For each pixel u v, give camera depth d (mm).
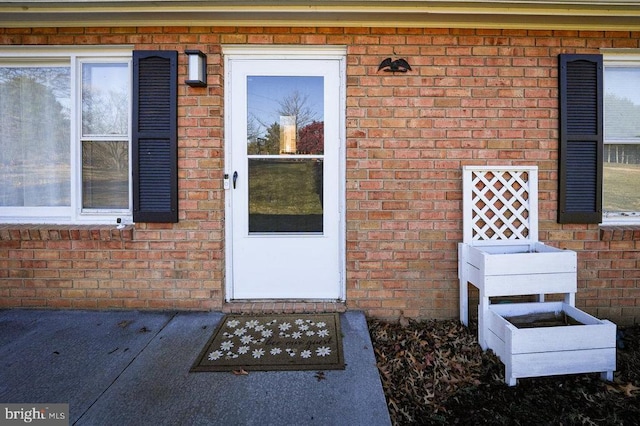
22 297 3326
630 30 3252
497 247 3180
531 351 2365
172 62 3205
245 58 3359
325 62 3381
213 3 2893
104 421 1949
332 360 2500
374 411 2043
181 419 1970
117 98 3396
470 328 3146
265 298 3449
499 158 3262
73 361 2490
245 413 2018
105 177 3436
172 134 3217
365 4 2889
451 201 3268
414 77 3232
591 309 3344
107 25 3211
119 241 3289
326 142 3408
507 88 3246
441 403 2268
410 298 3301
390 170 3250
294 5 2918
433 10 2930
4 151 3469
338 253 3451
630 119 3445
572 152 3264
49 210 3447
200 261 3293
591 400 2277
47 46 3275
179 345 2701
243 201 3422
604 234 3266
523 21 3109
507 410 2191
